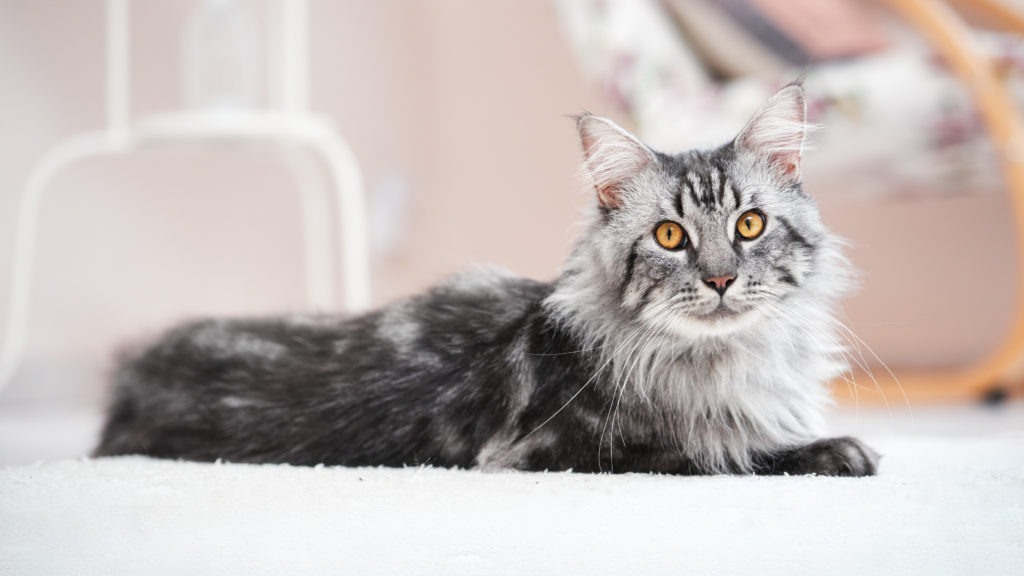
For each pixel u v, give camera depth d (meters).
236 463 2.21
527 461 2.04
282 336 2.42
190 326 2.58
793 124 2.17
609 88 4.33
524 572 1.27
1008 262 5.20
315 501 1.59
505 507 1.53
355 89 7.14
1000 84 3.76
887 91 3.71
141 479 1.80
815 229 2.17
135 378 2.51
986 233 5.27
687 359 2.06
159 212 5.91
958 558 1.30
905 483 1.71
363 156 7.19
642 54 4.25
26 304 4.23
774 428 2.05
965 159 3.99
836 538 1.37
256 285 6.36
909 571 1.26
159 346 2.54
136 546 1.37
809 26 4.38
